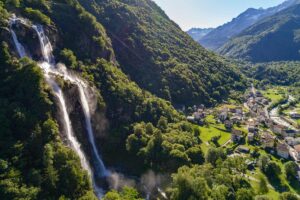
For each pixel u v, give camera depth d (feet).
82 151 343.26
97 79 430.61
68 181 263.49
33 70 315.17
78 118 360.69
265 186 360.89
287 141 543.39
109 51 506.48
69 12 486.79
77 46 453.58
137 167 368.68
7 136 264.11
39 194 240.12
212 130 570.46
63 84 352.28
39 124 289.53
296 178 407.03
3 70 316.40
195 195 290.76
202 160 394.32
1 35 342.85
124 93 444.55
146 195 328.49
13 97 295.28
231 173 371.56
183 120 516.73
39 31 399.65
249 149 492.13
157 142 382.63
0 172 234.99
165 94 591.78
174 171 355.97
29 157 262.06
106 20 615.57
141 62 611.47
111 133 395.55
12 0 407.85
